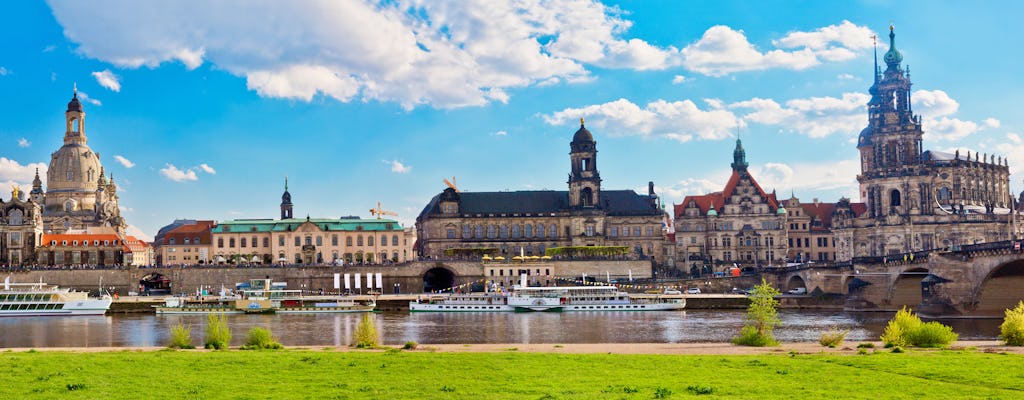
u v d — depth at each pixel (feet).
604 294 618.44
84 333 450.71
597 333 432.66
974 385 184.24
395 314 590.96
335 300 635.25
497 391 179.42
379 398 172.14
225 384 189.06
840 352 252.21
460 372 205.77
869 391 177.27
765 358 231.30
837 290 642.63
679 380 192.13
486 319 533.96
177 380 194.29
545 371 207.00
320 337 416.05
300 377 198.70
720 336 413.80
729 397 170.81
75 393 177.88
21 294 591.78
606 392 176.55
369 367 214.48
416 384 188.14
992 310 509.76
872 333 424.05
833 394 173.88
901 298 598.75
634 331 442.09
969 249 510.58
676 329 451.94
